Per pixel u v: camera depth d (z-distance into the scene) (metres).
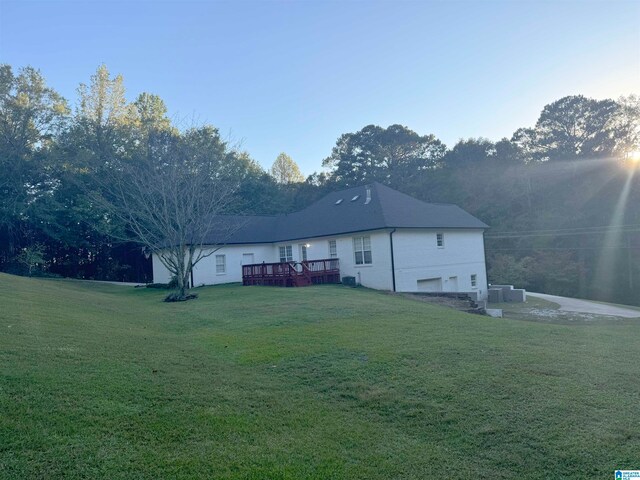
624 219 32.88
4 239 32.53
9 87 30.50
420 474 3.69
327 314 11.01
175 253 19.16
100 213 30.12
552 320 15.59
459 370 6.00
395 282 20.97
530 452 3.98
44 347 6.27
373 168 54.16
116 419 4.28
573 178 39.34
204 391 5.29
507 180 42.28
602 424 4.38
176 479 3.43
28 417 4.08
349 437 4.34
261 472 3.62
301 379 6.00
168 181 18.42
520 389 5.27
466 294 17.94
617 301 30.94
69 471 3.38
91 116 34.72
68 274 35.97
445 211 25.89
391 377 5.87
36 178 30.98
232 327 9.88
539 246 34.88
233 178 27.66
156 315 12.07
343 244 23.38
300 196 51.91
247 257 27.59
